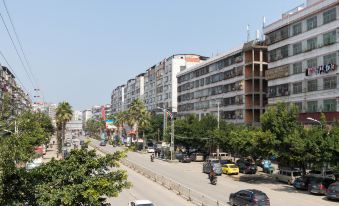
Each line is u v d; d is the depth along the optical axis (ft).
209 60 318.04
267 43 235.20
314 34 193.88
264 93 255.91
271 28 228.43
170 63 412.98
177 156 251.39
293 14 209.26
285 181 152.87
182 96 381.81
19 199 45.34
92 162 48.85
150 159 262.26
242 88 264.31
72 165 48.21
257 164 206.49
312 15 195.52
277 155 143.02
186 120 268.21
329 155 127.13
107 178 48.55
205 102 326.65
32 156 66.03
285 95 215.31
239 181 159.02
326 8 185.06
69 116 323.57
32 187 45.80
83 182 46.68
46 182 47.47
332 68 180.24
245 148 162.81
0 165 45.60
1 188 43.65
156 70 460.96
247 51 260.83
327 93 184.44
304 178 135.85
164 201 112.98
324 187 125.08
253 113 255.50
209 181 158.10
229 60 285.02
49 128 346.95
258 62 255.09
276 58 224.33
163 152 270.67
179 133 259.60
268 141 144.25
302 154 133.90
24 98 443.73
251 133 163.84
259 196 94.73
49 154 287.89
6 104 73.36
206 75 325.62
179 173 185.06
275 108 151.84
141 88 535.60
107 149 344.28
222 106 294.66
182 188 123.65
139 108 343.87
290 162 146.41
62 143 317.01
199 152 269.03
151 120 354.95
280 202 112.98
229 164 183.32
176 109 399.03
